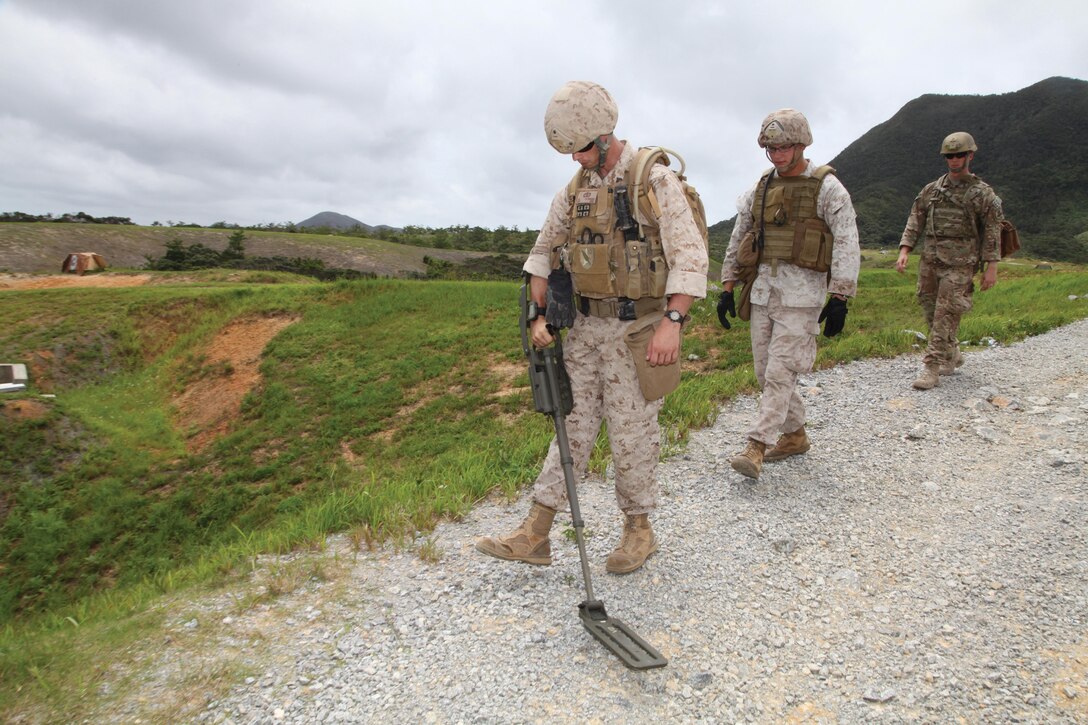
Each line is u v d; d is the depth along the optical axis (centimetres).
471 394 1314
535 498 338
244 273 3819
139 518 1156
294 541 423
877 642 288
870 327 1107
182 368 1897
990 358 741
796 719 245
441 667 276
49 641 304
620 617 309
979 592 319
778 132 412
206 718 248
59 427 1450
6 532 1175
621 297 304
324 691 262
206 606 329
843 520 402
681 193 294
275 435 1355
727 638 293
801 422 488
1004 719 239
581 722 244
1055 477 438
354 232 11538
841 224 414
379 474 1040
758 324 457
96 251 7231
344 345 1742
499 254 9000
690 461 511
